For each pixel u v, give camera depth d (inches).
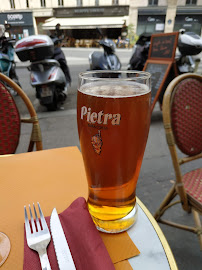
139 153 18.3
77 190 24.2
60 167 28.2
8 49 185.5
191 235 60.1
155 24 908.6
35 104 171.3
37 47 131.1
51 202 22.4
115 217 19.6
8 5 921.5
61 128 126.7
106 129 16.6
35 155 31.2
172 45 129.2
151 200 71.9
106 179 18.4
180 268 51.3
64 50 741.3
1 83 45.2
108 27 857.5
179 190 44.0
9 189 24.2
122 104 16.0
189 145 48.0
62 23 877.8
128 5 884.6
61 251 16.5
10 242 17.8
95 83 18.7
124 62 458.0
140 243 18.3
